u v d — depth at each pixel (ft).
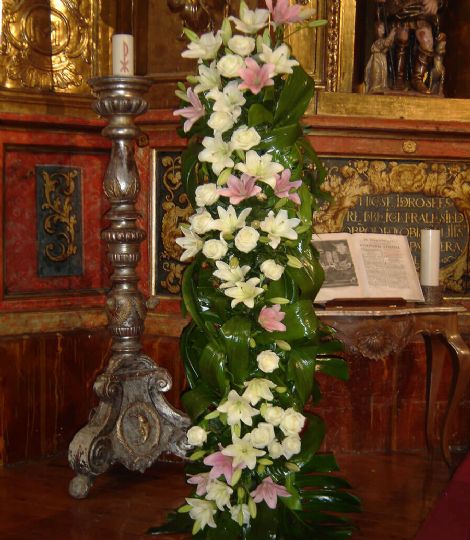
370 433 12.75
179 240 8.28
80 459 10.41
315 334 8.48
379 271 11.23
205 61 8.42
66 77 12.66
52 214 12.51
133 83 10.41
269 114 8.07
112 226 10.85
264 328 8.08
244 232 7.81
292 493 8.48
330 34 12.91
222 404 7.98
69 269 12.77
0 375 11.70
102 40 12.98
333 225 12.78
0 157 11.79
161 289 12.86
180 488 10.94
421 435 12.92
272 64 7.84
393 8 13.71
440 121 12.91
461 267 13.29
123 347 11.02
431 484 11.13
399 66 13.75
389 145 12.80
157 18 12.77
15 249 12.12
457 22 14.47
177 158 12.61
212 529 8.53
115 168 10.66
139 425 10.89
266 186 8.18
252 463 7.91
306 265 8.34
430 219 13.17
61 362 12.34
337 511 9.45
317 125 12.33
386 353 10.55
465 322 13.08
